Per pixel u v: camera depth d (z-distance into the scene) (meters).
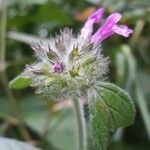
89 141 0.18
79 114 0.15
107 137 0.14
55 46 0.14
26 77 0.15
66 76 0.14
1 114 0.24
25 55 0.28
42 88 0.14
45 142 0.22
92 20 0.16
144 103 0.22
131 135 0.24
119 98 0.14
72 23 0.28
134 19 0.26
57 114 0.24
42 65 0.14
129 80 0.23
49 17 0.28
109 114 0.14
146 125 0.22
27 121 0.24
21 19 0.28
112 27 0.14
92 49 0.14
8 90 0.25
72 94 0.14
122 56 0.25
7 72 0.27
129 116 0.14
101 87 0.14
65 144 0.22
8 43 0.28
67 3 0.30
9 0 0.29
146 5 0.27
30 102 0.25
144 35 0.27
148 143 0.23
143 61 0.27
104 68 0.14
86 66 0.14
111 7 0.28
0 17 0.28
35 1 0.28
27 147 0.17
